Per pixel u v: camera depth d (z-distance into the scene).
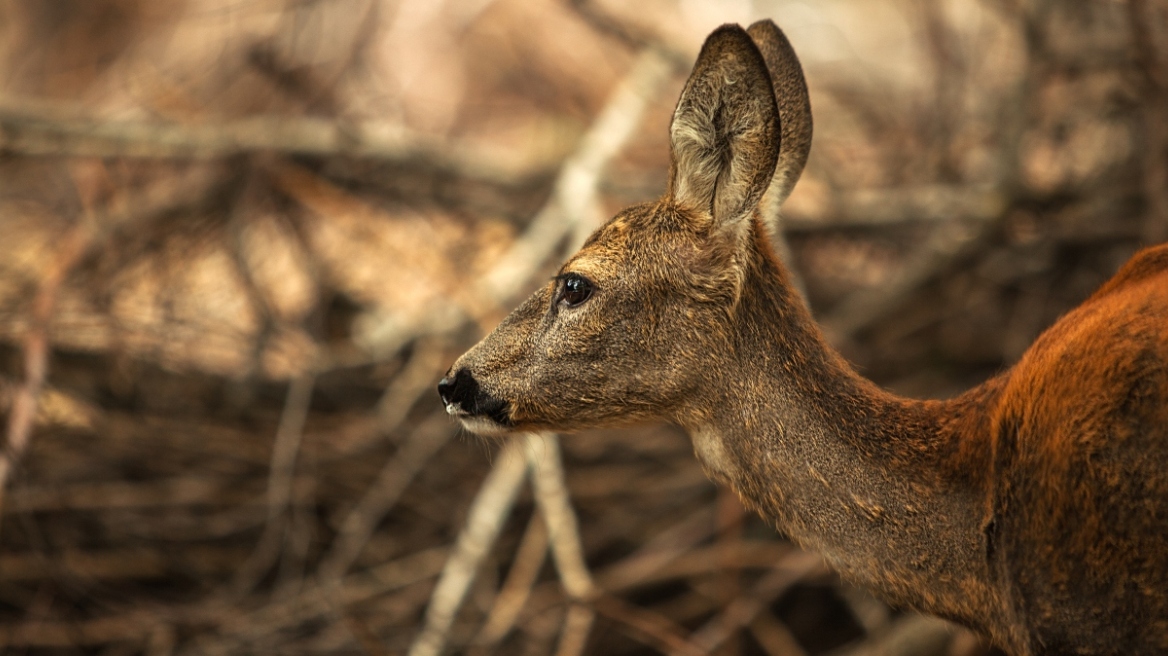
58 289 11.93
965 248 12.45
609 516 12.09
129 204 13.27
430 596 11.41
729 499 10.46
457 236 14.65
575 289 7.15
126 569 11.70
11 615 11.44
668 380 7.02
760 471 6.89
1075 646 6.06
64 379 12.52
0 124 12.94
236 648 10.78
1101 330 6.00
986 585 6.43
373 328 13.44
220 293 14.16
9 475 10.23
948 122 13.86
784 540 11.60
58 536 11.58
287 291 14.30
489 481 10.68
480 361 7.38
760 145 6.70
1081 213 12.62
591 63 17.39
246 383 12.58
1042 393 6.10
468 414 7.41
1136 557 5.80
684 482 11.93
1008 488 6.21
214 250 13.70
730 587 10.69
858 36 19.19
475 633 11.14
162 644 10.78
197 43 17.42
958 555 6.51
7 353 12.25
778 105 7.26
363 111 14.83
